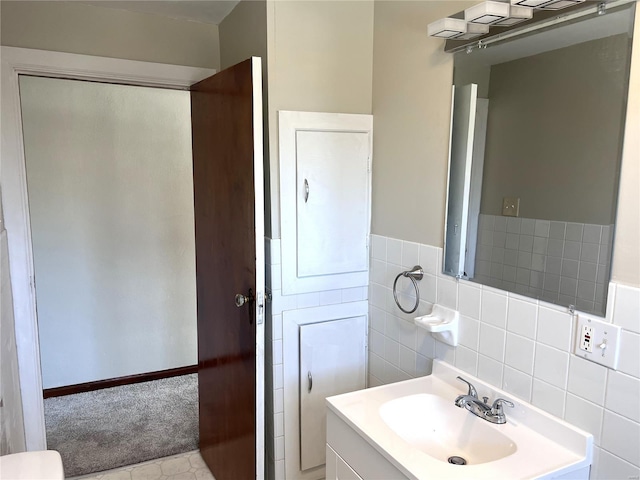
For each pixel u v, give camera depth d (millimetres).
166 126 3342
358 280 2199
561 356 1328
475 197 1588
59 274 3184
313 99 1991
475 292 1604
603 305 1210
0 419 1684
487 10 1283
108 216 3264
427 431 1624
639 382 1142
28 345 2232
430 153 1778
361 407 1561
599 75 1194
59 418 2984
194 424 2936
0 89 2055
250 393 1976
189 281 3582
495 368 1543
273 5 1867
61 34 2135
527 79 1382
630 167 1137
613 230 1179
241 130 1875
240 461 2121
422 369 1900
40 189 3057
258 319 1876
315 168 2018
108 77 2252
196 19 2357
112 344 3406
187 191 3471
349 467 1525
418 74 1813
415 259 1891
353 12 2020
